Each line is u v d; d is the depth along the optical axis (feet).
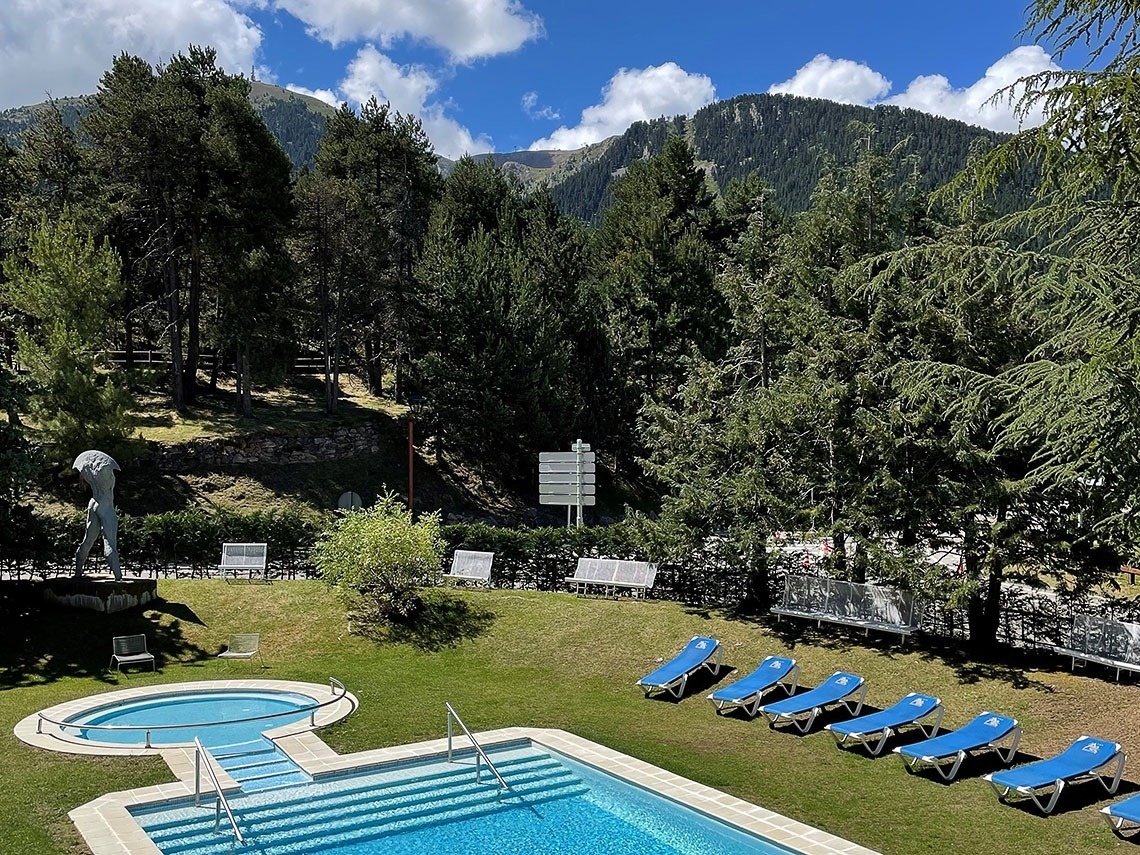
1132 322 35.55
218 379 146.92
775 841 33.42
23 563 72.43
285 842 34.24
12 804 35.81
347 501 99.25
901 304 58.65
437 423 130.00
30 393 71.56
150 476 109.19
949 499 53.62
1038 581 54.39
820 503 60.54
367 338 142.10
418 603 69.51
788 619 63.98
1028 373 40.01
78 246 100.73
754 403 64.13
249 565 75.36
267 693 54.03
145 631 63.36
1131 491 38.86
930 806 37.01
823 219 85.05
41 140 136.15
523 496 138.31
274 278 117.50
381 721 48.60
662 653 60.13
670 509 68.69
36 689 53.26
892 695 51.06
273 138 126.31
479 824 36.11
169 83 113.80
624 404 146.51
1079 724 44.27
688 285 153.07
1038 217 40.06
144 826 35.17
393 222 144.15
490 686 56.29
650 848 33.86
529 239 157.99
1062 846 33.04
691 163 189.67
